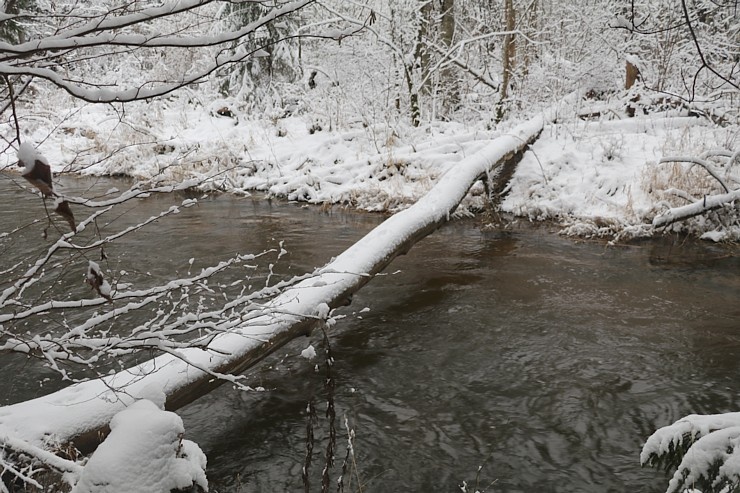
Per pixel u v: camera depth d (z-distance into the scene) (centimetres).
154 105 1539
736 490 196
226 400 464
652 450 230
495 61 1839
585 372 498
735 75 1061
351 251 623
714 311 620
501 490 362
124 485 193
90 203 242
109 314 274
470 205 1060
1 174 223
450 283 713
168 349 277
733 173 928
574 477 372
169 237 908
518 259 800
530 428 423
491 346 548
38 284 667
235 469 385
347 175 1202
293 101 1648
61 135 1563
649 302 646
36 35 244
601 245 859
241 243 880
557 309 630
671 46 1238
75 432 343
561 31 1589
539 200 1023
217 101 1647
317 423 432
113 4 229
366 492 362
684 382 480
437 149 1191
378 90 1474
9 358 522
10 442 248
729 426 219
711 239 859
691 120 1138
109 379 393
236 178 1276
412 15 1391
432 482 370
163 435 209
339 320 613
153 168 1291
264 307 301
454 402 457
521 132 1091
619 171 1021
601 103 1348
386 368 511
